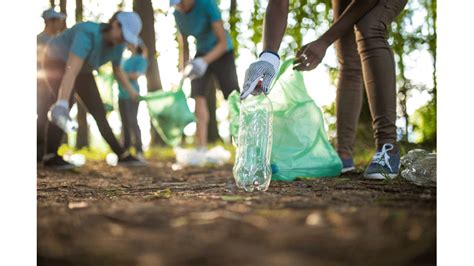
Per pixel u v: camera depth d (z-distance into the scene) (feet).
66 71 13.51
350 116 10.66
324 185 8.57
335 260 4.39
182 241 4.78
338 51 10.70
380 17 9.03
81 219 5.64
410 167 8.70
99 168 16.47
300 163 9.50
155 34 27.66
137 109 18.52
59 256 4.61
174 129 15.49
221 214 5.65
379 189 7.95
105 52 14.60
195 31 14.96
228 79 15.33
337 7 10.75
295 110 9.73
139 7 26.91
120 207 6.28
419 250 4.66
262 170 8.29
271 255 4.44
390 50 9.20
